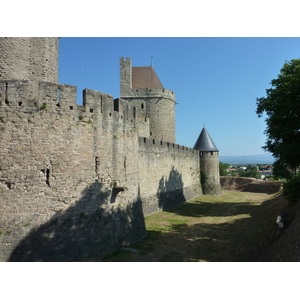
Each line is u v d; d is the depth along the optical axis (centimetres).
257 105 2055
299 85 1563
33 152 898
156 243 1287
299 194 1642
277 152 1656
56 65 1401
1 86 889
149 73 3609
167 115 3412
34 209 884
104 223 1063
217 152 3991
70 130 977
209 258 1105
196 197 3538
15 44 1203
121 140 1221
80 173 995
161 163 2559
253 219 1903
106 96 1137
